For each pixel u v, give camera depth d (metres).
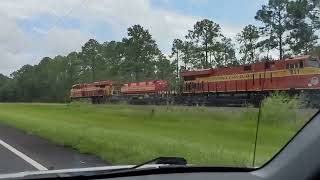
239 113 31.92
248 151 14.36
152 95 64.88
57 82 136.62
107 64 140.38
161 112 39.72
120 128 25.39
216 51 118.94
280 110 21.11
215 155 13.12
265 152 13.75
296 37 76.25
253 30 91.06
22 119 36.25
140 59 134.88
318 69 40.38
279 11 78.44
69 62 140.75
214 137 19.91
